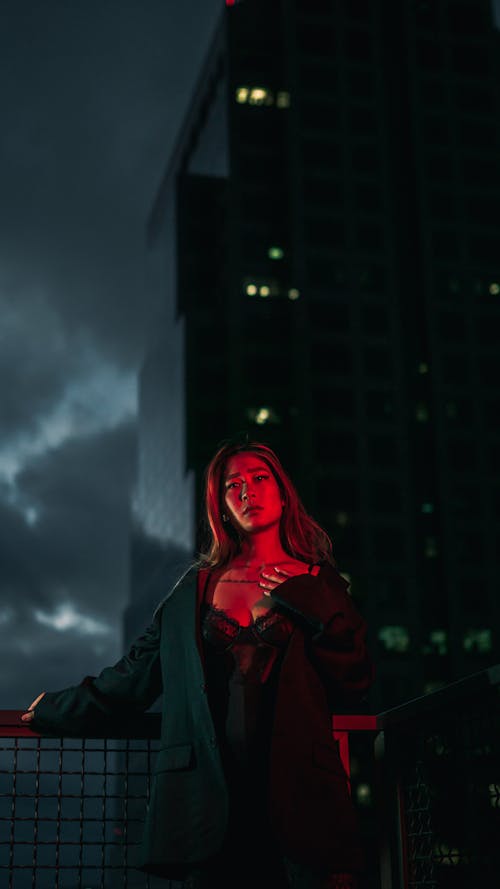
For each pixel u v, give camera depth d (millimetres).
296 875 2738
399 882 3402
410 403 82000
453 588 76188
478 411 82750
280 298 84688
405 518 78125
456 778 3068
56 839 3189
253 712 2844
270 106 90062
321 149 88125
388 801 3510
